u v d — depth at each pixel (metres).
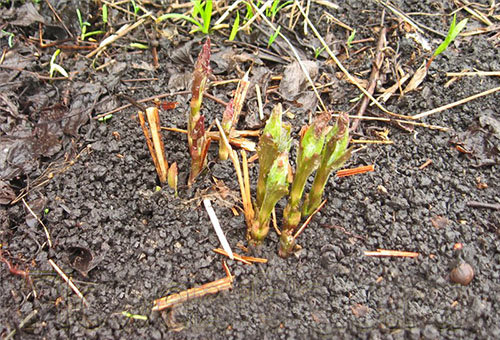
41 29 0.41
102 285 0.31
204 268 0.31
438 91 0.38
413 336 0.29
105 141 0.35
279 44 0.41
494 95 0.38
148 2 0.43
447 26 0.43
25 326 0.29
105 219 0.32
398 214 0.33
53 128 0.36
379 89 0.39
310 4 0.44
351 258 0.31
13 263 0.31
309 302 0.30
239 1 0.42
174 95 0.38
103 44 0.41
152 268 0.31
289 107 0.38
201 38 0.41
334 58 0.39
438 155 0.36
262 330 0.29
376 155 0.35
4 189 0.33
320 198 0.31
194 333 0.29
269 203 0.29
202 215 0.32
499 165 0.35
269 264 0.31
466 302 0.30
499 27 0.42
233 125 0.35
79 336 0.29
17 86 0.38
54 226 0.32
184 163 0.35
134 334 0.29
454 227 0.32
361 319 0.30
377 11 0.44
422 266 0.31
